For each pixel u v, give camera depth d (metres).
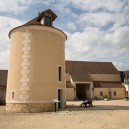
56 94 17.45
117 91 42.06
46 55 17.33
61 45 18.98
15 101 16.55
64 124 10.45
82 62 46.25
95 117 12.86
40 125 10.28
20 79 16.73
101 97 40.41
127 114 14.24
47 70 17.17
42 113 15.38
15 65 17.27
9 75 18.02
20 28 17.58
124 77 46.84
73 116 13.41
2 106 23.28
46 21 19.19
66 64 43.66
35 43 17.17
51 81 17.23
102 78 44.31
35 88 16.47
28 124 10.62
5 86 29.41
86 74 42.00
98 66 46.50
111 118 12.33
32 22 18.72
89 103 20.80
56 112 15.76
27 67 16.78
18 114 15.05
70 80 40.50
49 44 17.66
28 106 16.19
